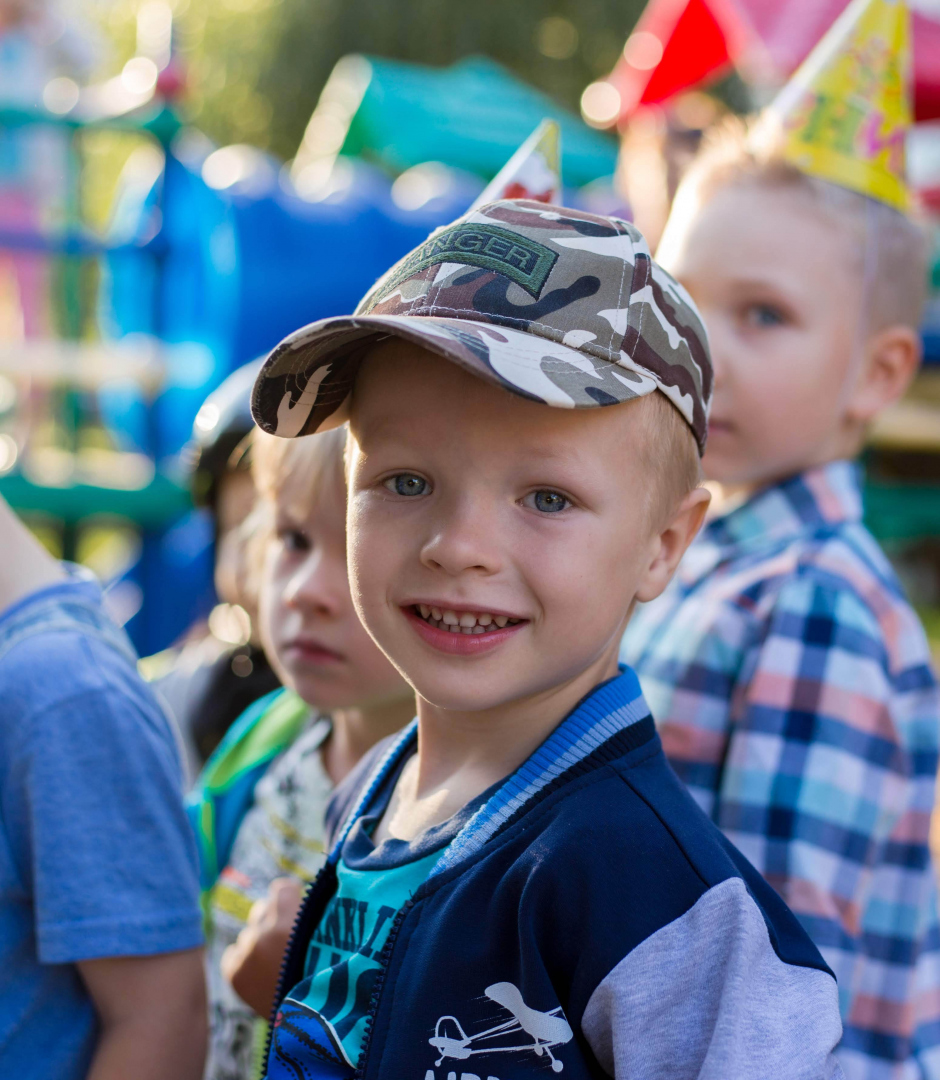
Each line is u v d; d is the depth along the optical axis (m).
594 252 0.91
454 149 7.14
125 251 3.99
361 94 7.38
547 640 0.88
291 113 13.40
